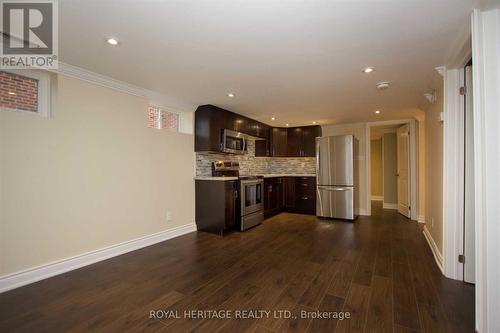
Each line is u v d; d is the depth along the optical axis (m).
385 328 1.56
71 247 2.49
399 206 5.50
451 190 2.30
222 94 3.35
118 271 2.45
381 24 1.68
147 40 1.91
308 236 3.68
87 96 2.63
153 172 3.37
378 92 3.21
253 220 4.31
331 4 1.47
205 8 1.51
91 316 1.70
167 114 3.78
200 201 4.01
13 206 2.11
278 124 5.63
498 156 1.49
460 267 2.24
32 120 2.22
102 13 1.56
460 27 1.71
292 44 1.97
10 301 1.89
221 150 4.11
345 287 2.11
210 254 2.92
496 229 1.50
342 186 4.84
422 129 4.74
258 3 1.46
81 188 2.58
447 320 1.65
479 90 1.53
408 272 2.40
